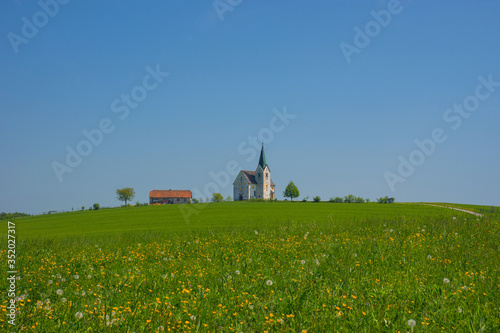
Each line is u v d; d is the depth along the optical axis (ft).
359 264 34.50
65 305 23.98
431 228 58.80
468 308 22.90
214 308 23.90
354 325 20.57
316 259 36.29
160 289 28.91
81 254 47.42
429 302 23.68
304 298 24.59
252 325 20.90
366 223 69.72
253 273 32.89
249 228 72.28
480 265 33.37
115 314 21.85
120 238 67.26
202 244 53.42
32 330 19.31
